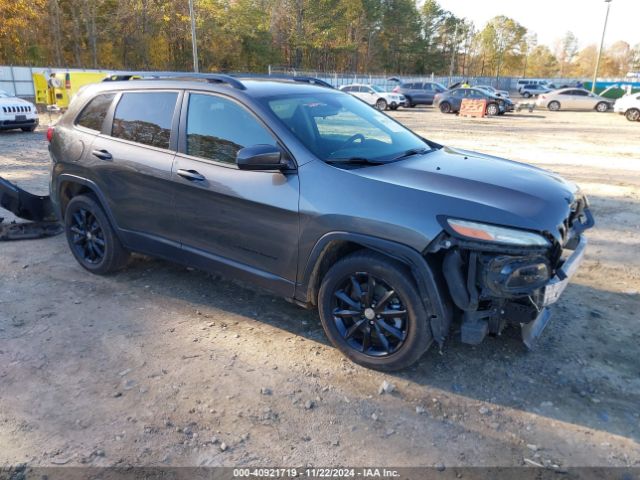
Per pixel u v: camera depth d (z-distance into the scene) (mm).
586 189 8938
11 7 41750
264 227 3432
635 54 122812
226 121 3656
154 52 54500
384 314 3141
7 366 3299
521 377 3238
